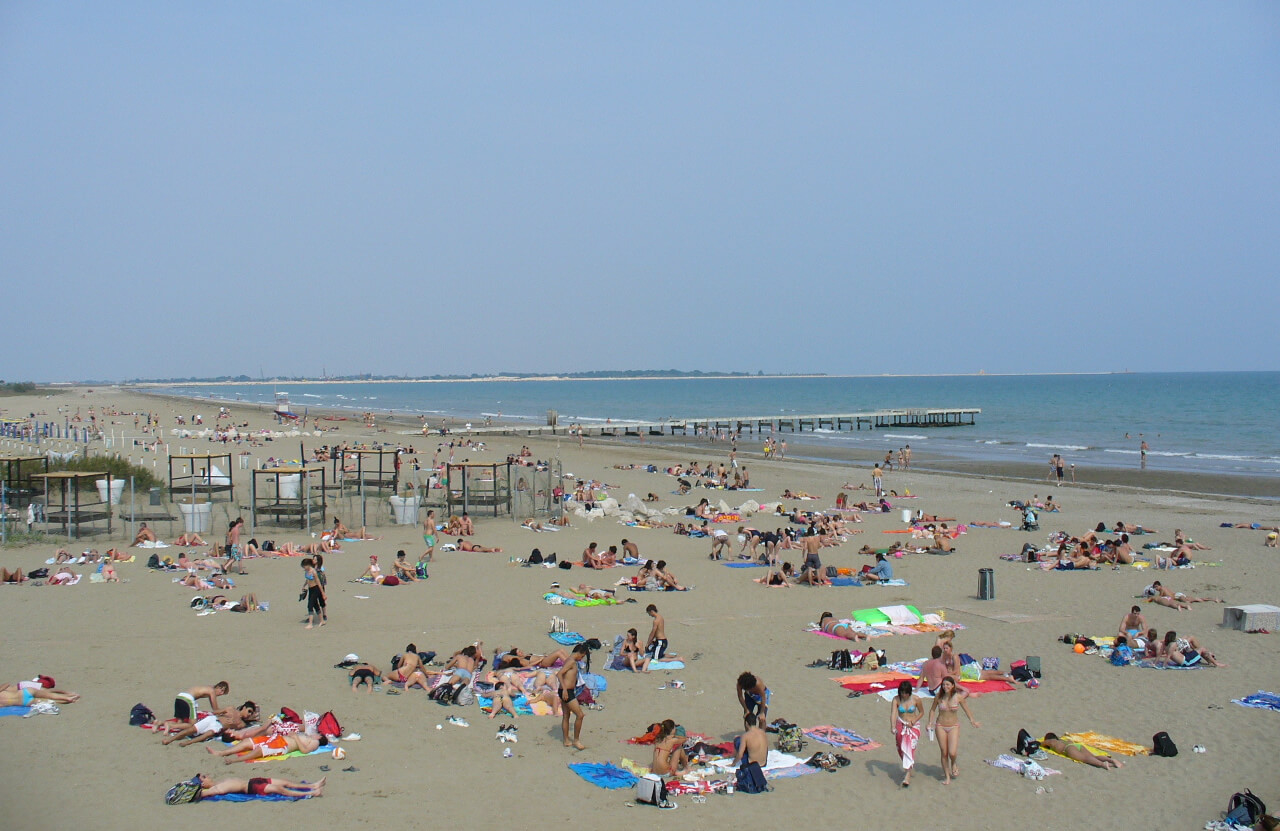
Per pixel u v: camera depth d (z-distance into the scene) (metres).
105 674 16.28
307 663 17.19
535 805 11.37
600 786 11.98
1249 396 176.88
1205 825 11.12
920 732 14.17
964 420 114.50
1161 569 27.66
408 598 22.95
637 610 22.11
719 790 11.89
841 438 89.12
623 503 40.84
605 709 15.10
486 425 105.94
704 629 20.39
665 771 12.27
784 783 12.19
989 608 22.73
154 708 14.59
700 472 53.91
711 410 154.88
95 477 36.06
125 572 25.19
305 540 30.97
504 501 38.66
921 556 29.86
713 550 29.14
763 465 61.03
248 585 24.14
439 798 11.51
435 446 69.12
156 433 78.12
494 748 13.27
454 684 15.31
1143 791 12.10
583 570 26.77
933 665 15.99
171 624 19.88
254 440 71.31
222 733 13.20
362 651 18.09
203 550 28.16
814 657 18.19
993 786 12.21
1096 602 23.42
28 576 24.23
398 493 38.03
